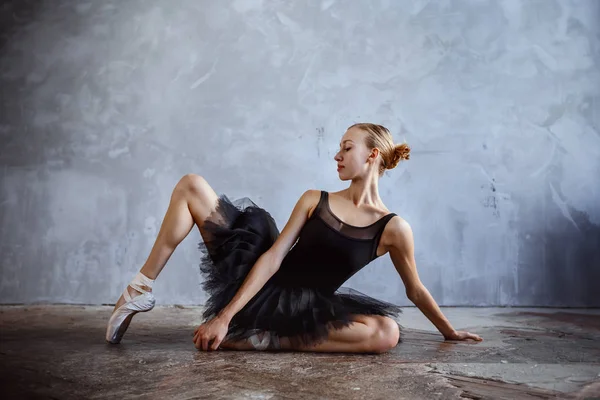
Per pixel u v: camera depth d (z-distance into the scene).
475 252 4.39
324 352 2.06
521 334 2.76
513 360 1.99
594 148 4.50
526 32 4.57
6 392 1.46
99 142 4.35
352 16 4.54
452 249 4.39
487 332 2.83
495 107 4.51
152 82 4.41
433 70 4.52
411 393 1.49
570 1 4.59
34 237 4.26
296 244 2.19
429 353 2.11
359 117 4.48
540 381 1.66
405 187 4.43
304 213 2.14
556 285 4.39
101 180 4.32
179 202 2.14
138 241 4.30
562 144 4.50
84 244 4.27
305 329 2.05
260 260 2.06
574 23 4.59
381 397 1.45
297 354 2.02
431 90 4.51
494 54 4.55
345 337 2.04
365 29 4.54
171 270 4.24
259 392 1.47
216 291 2.14
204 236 2.16
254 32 4.49
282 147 4.43
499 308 4.22
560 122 4.52
